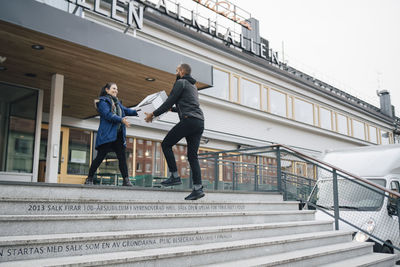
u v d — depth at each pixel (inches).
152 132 530.9
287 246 192.2
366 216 280.4
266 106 746.2
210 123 621.0
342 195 319.9
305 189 433.4
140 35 519.2
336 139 976.9
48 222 138.1
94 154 469.1
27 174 316.5
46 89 338.0
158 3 531.8
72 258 123.7
